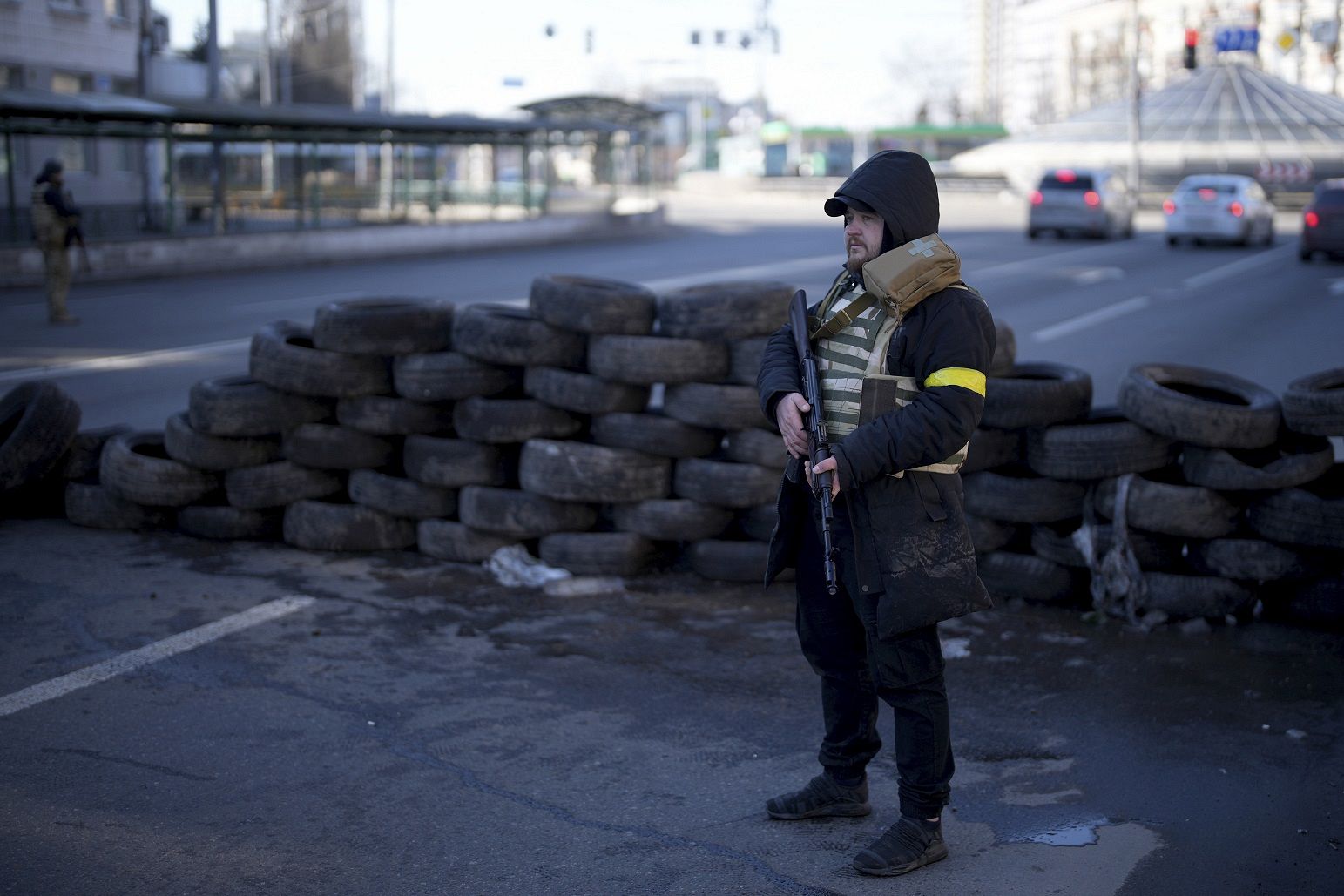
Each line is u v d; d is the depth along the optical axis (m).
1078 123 65.94
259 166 45.41
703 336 5.86
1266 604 5.33
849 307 3.26
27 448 6.59
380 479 6.20
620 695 4.49
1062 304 18.02
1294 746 4.04
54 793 3.67
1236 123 61.56
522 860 3.32
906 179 3.18
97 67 33.38
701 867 3.29
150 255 23.70
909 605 3.11
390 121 30.45
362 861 3.31
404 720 4.24
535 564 5.91
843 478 3.06
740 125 106.25
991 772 3.88
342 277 23.58
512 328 5.98
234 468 6.36
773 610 5.48
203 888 3.16
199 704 4.35
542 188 41.78
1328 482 5.40
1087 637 5.11
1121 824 3.54
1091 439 5.31
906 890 3.17
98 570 5.88
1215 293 19.64
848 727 3.51
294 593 5.60
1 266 21.38
